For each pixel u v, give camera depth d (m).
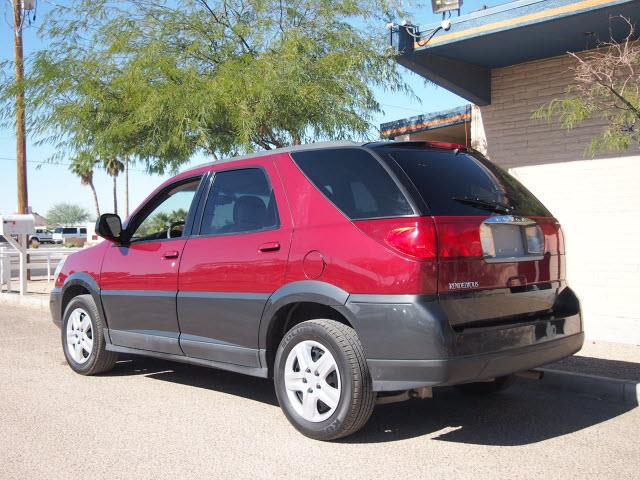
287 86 9.37
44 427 5.06
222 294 5.30
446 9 9.18
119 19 10.36
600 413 5.51
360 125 9.97
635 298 8.98
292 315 5.10
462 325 4.30
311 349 4.73
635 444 4.70
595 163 9.31
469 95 10.25
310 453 4.47
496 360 4.33
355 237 4.50
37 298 13.46
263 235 5.11
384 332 4.27
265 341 5.03
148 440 4.75
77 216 101.56
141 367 7.27
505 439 4.80
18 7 16.73
